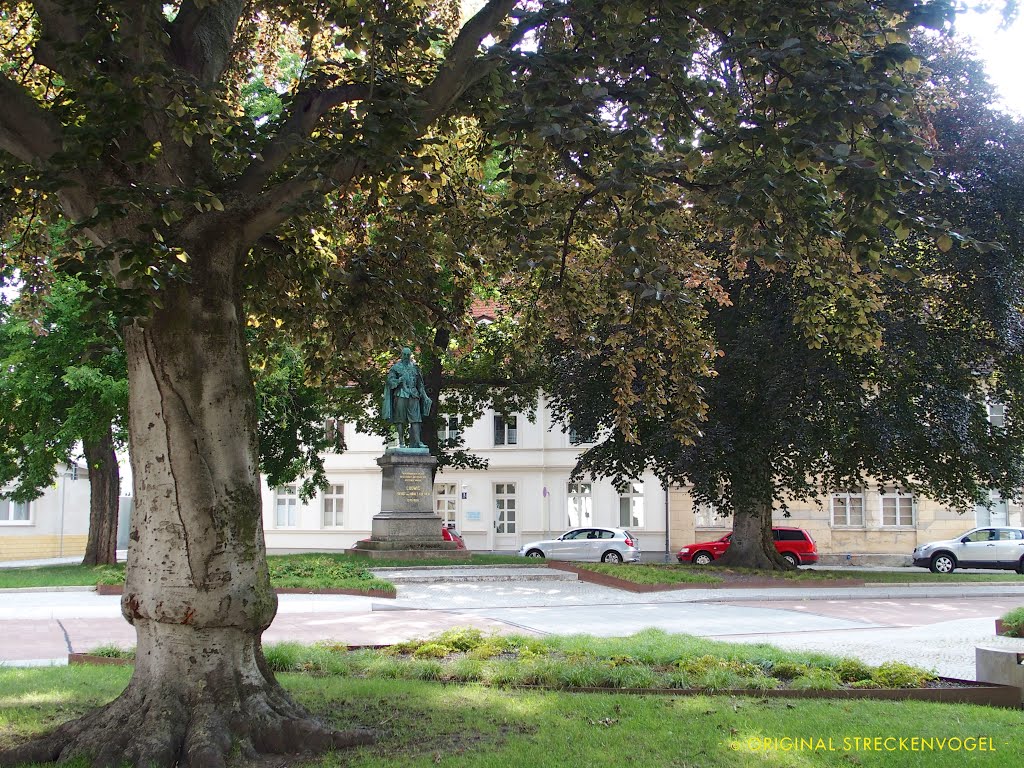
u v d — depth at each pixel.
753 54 7.11
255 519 6.42
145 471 6.24
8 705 7.30
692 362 9.98
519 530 44.56
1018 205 22.78
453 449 36.00
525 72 8.19
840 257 9.20
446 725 6.88
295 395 30.23
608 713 7.35
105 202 5.77
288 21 10.24
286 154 6.81
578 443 29.03
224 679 6.17
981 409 25.27
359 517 46.00
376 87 7.06
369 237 10.45
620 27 7.60
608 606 18.70
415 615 16.31
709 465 24.50
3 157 7.19
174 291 6.22
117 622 15.06
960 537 34.72
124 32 6.50
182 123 6.28
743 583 23.31
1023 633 13.91
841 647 12.67
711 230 10.33
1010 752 6.15
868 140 7.01
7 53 9.95
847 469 26.84
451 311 10.65
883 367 24.06
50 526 45.94
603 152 7.91
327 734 6.25
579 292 10.20
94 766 5.63
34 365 23.83
